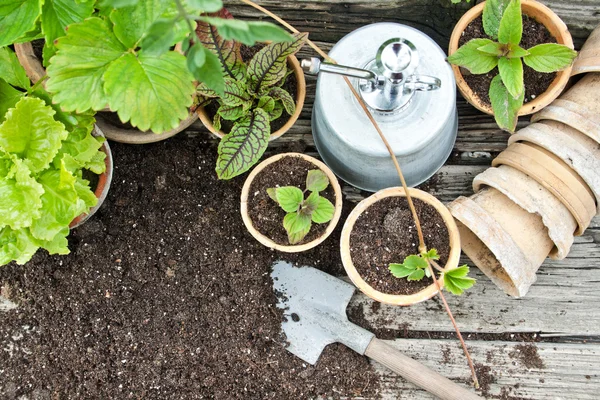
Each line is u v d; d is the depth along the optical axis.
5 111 0.77
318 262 0.90
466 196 0.90
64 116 0.77
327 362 0.89
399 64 0.75
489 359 0.89
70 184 0.74
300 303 0.89
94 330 0.89
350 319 0.90
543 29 0.86
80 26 0.70
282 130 0.85
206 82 0.63
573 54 0.80
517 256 0.82
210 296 0.90
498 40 0.82
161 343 0.89
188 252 0.90
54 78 0.70
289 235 0.81
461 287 0.77
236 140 0.81
